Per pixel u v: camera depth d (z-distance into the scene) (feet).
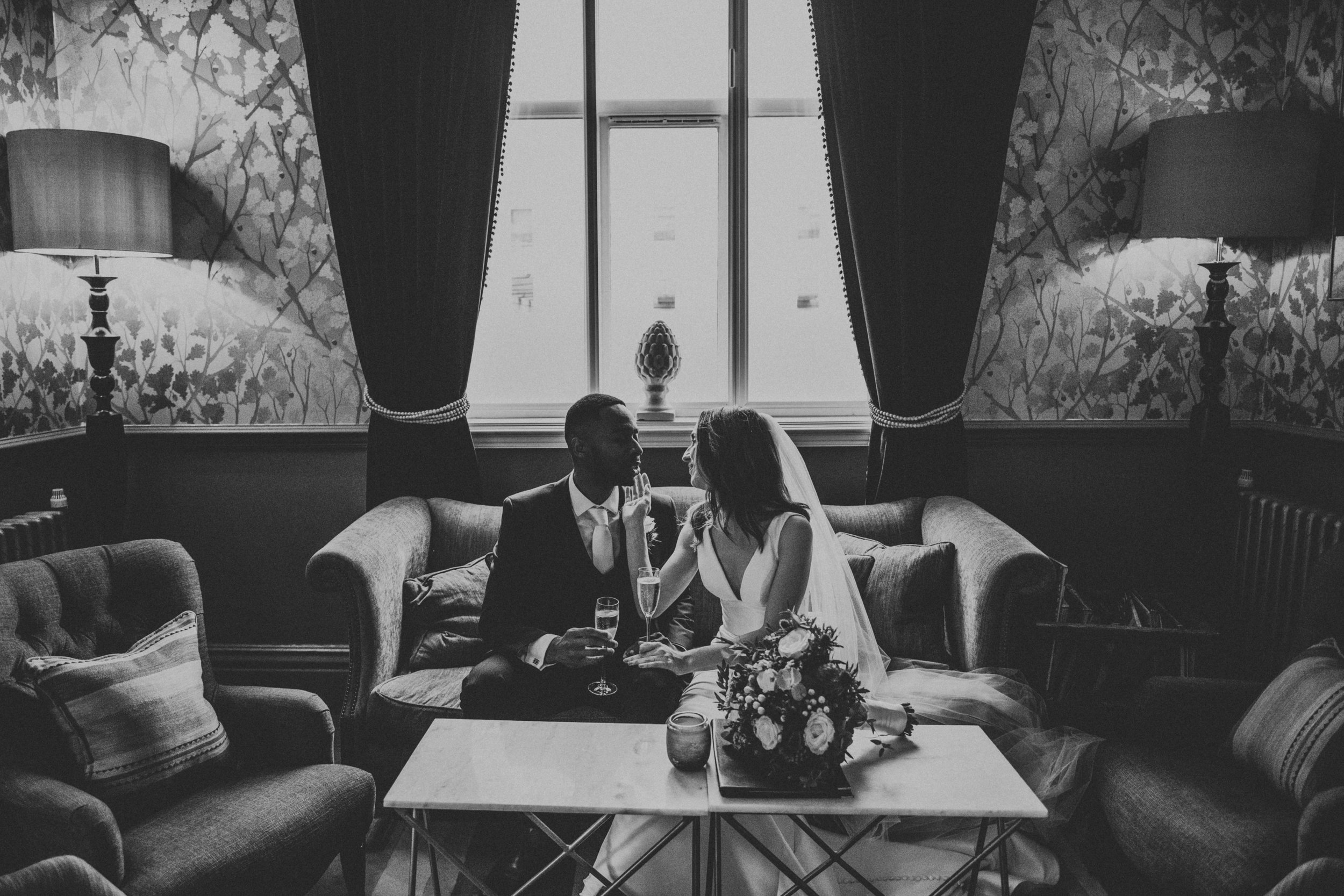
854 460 12.04
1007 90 10.91
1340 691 6.45
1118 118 11.48
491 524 10.77
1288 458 11.02
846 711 5.75
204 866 6.03
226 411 12.04
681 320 12.46
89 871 5.07
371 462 11.58
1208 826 6.36
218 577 12.21
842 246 11.39
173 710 6.91
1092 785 7.70
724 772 5.89
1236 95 11.41
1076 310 11.70
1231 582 11.16
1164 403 11.80
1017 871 7.61
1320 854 5.57
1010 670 8.70
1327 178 10.38
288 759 7.47
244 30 11.56
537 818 5.92
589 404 8.59
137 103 11.72
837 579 8.51
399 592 9.79
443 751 6.32
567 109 12.18
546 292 12.39
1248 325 11.68
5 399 10.54
